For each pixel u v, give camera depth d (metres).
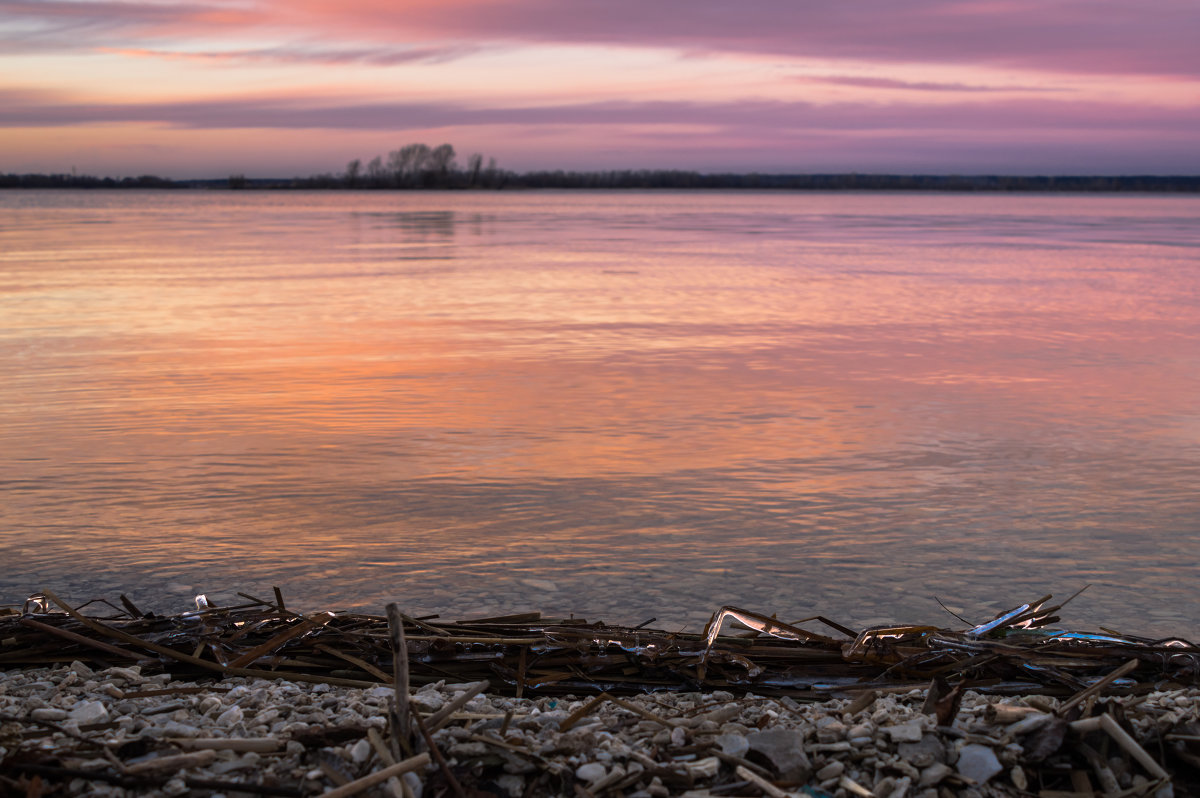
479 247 51.84
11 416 12.73
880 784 3.75
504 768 3.80
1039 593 7.06
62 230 70.94
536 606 6.71
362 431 11.94
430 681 4.96
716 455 10.91
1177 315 24.31
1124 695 4.75
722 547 7.98
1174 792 3.80
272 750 3.89
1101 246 54.78
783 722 4.35
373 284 31.75
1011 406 13.57
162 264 39.75
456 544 8.00
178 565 7.47
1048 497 9.41
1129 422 12.59
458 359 17.41
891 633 5.33
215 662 5.11
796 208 147.62
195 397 14.00
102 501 9.08
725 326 22.06
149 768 3.72
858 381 15.41
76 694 4.63
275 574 7.30
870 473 10.22
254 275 34.78
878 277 35.19
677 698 4.75
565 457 10.77
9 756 3.77
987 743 4.01
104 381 15.20
